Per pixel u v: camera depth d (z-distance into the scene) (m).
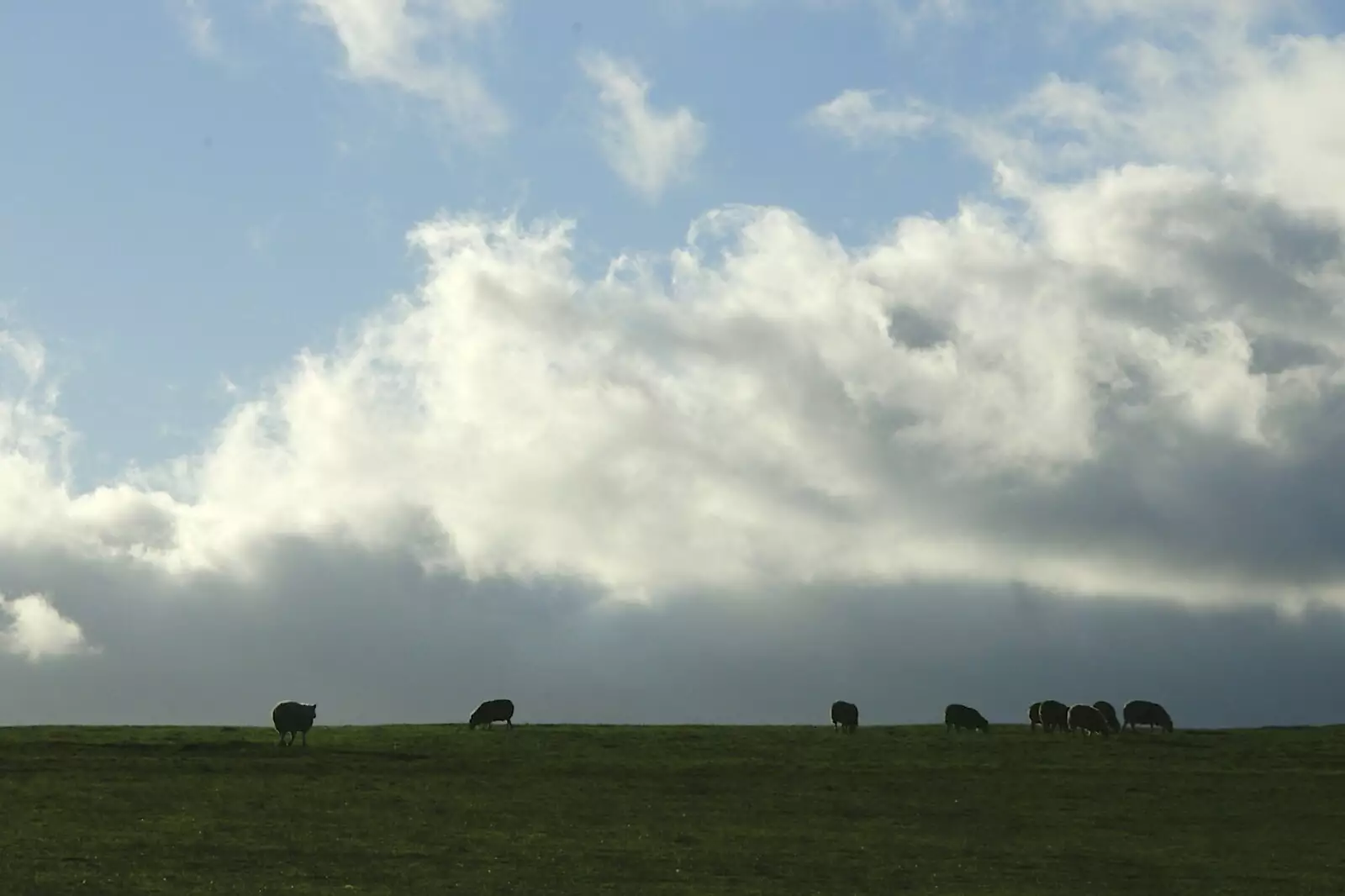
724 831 54.66
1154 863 50.47
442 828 53.72
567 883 44.53
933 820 58.31
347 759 72.06
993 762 73.19
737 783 66.69
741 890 44.38
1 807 55.53
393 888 43.09
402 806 58.59
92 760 69.25
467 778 66.69
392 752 74.56
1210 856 51.94
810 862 49.25
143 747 74.31
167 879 43.28
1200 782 67.62
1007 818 58.88
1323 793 65.19
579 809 59.09
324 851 48.53
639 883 45.00
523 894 42.88
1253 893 46.19
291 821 54.16
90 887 41.81
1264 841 54.81
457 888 43.47
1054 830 56.59
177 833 50.88
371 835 51.66
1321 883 47.62
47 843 48.16
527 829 54.09
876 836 54.41
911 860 50.00
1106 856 51.50
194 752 73.19
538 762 72.00
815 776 68.75
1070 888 46.19
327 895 41.94
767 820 57.62
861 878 46.84
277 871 45.06
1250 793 64.88
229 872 44.69
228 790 61.44
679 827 55.34
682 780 67.25
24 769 66.12
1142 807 61.59
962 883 46.62
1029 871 48.78
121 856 46.50
